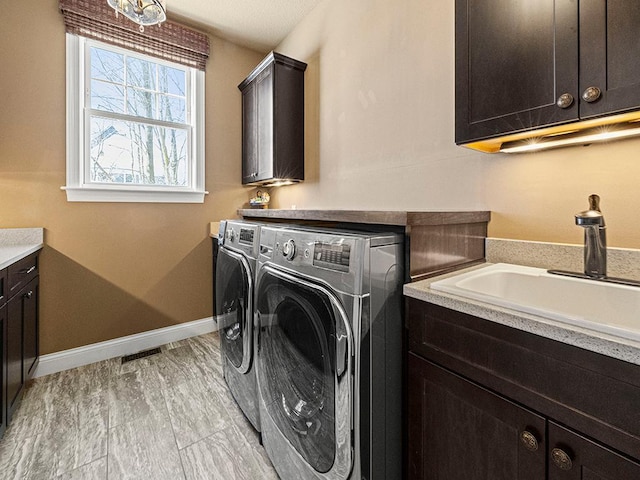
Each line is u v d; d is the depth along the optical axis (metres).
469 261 1.30
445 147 1.61
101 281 2.37
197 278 2.80
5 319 1.50
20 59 2.03
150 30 2.44
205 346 2.60
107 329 2.40
